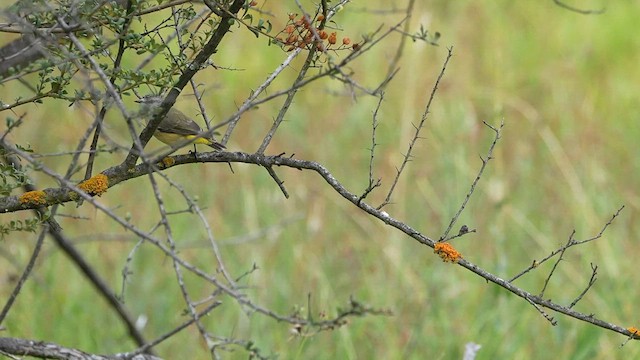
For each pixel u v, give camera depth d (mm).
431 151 14977
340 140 15641
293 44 5699
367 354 10828
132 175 6078
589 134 15320
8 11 5059
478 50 18250
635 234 13156
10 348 6496
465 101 16078
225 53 17625
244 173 14180
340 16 16984
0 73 7059
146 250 12570
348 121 15938
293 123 15773
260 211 13422
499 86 17094
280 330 10867
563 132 15617
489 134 15453
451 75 17047
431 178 14539
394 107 16188
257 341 10531
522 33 19281
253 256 12023
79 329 10898
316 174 14641
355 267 12500
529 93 17297
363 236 13273
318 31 5668
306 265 12141
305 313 11203
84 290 11672
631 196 13898
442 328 10867
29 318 10742
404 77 16734
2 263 11734
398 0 18047
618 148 15562
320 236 12961
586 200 13195
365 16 17953
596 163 14422
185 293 4836
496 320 10906
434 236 12914
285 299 11383
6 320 10586
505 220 13117
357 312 6023
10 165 5824
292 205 13539
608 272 11906
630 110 16938
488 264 11945
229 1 5504
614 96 17266
